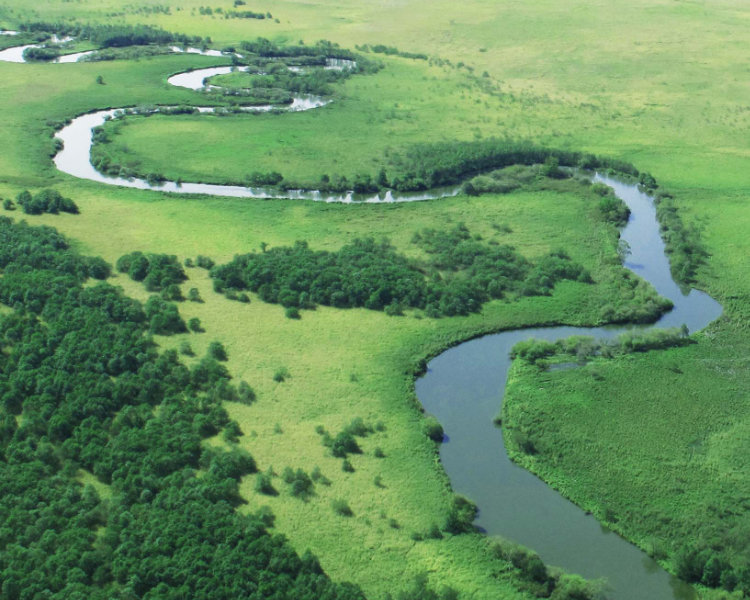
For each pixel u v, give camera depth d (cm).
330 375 12444
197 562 8788
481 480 10600
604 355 12975
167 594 8475
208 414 11381
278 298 14350
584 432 11344
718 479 10488
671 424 11481
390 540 9581
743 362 12862
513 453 11050
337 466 10650
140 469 10169
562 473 10688
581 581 8919
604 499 10250
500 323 13875
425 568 9212
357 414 11625
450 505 10081
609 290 14750
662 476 10550
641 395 12081
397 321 13862
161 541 9069
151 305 13712
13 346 12612
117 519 9438
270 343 13200
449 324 13812
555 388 12231
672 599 9012
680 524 9825
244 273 14838
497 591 8938
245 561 8894
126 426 10925
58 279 14188
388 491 10275
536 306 14325
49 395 11331
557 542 9700
